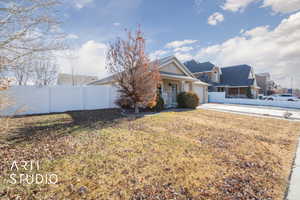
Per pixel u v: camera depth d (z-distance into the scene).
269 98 27.28
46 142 4.71
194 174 3.10
